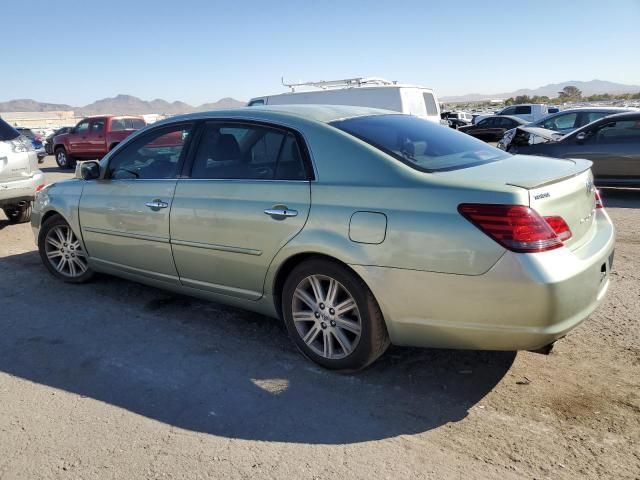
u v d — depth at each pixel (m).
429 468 2.56
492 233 2.76
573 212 3.09
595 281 2.98
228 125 3.95
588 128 9.58
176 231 4.07
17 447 2.80
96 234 4.77
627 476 2.47
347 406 3.11
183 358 3.73
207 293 4.09
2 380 3.49
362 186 3.19
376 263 3.08
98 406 3.17
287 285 3.56
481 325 2.87
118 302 4.78
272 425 2.94
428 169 3.17
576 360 3.53
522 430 2.83
